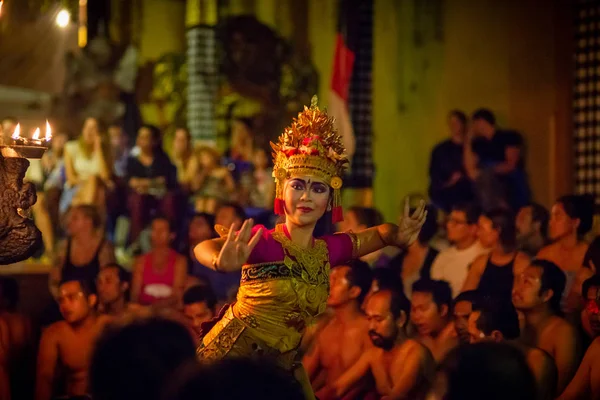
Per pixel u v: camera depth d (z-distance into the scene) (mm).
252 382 2535
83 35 14195
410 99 14383
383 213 14336
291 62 15109
